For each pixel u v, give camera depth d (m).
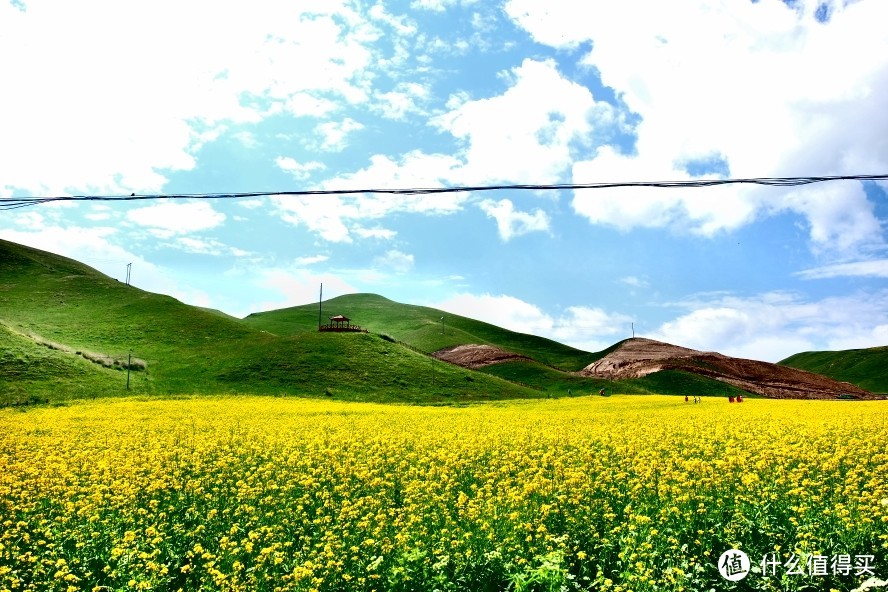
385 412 48.84
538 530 10.96
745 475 15.23
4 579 9.86
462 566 9.41
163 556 10.73
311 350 93.75
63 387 62.16
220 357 93.38
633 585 8.81
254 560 10.62
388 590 9.12
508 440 25.84
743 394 126.12
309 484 16.53
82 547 11.08
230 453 22.95
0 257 170.12
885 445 21.25
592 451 21.12
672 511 11.57
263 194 10.84
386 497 15.65
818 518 11.24
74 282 153.50
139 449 23.44
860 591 8.38
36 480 16.69
